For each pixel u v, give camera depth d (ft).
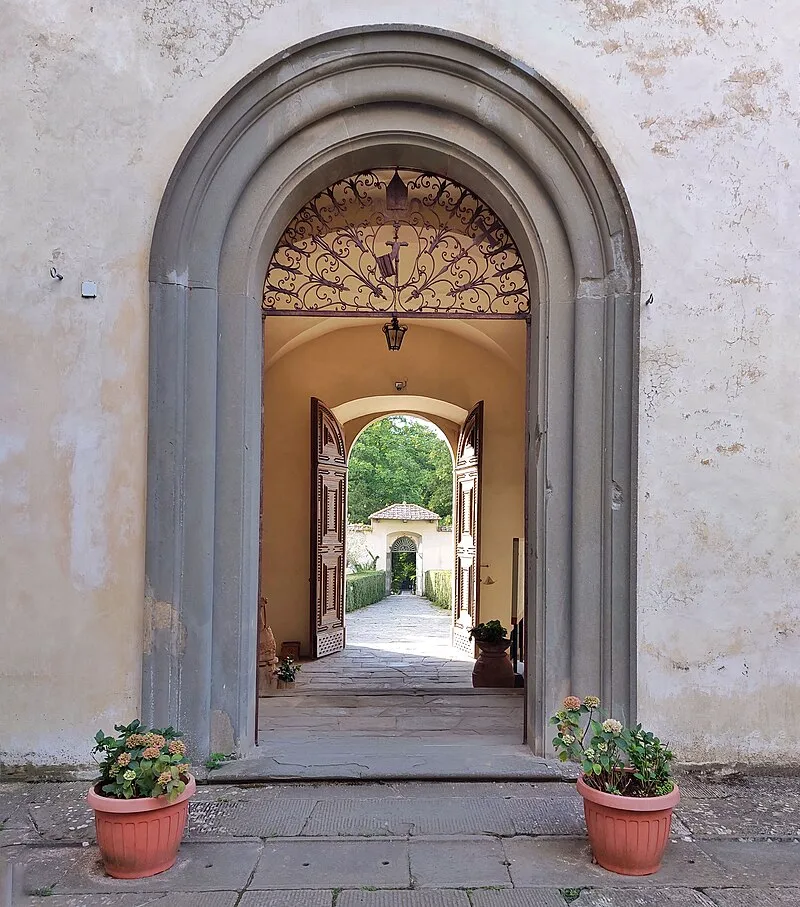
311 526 31.04
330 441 32.32
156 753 10.20
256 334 14.21
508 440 30.60
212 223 13.65
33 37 13.64
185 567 13.47
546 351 14.01
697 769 13.53
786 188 13.94
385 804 12.26
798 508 13.84
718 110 13.91
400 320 29.12
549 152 13.84
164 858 10.24
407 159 14.57
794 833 11.46
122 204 13.58
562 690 13.87
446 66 13.67
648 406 13.70
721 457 13.75
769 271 13.88
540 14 13.88
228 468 13.74
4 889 9.80
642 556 13.61
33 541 13.44
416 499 106.42
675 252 13.80
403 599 87.04
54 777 13.32
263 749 14.25
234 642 13.65
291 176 13.89
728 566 13.71
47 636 13.43
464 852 10.77
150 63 13.66
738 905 9.50
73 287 13.53
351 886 9.87
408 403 33.40
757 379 13.83
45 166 13.58
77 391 13.51
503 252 15.21
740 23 13.97
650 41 13.91
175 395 13.42
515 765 13.41
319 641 31.30
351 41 13.62
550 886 9.89
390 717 17.24
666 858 10.66
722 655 13.65
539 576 14.03
